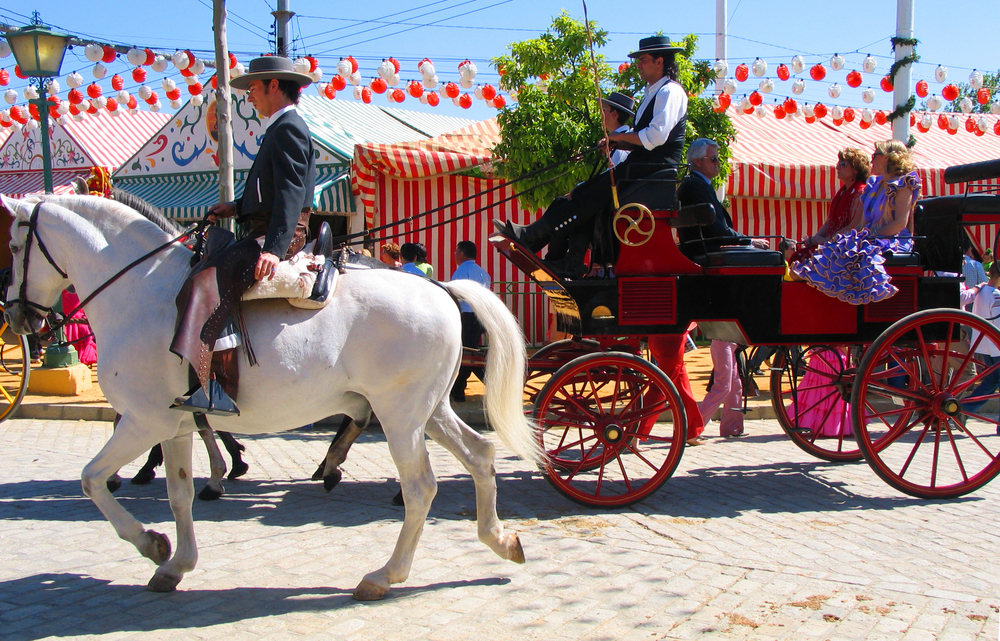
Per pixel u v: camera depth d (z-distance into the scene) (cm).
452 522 539
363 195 1230
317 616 388
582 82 922
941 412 597
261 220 417
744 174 1337
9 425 879
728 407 816
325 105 1512
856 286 580
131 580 434
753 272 586
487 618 386
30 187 1795
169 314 399
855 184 686
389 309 421
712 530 520
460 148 1268
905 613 390
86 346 1172
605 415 572
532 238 587
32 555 471
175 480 422
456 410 892
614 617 387
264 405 404
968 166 634
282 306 408
